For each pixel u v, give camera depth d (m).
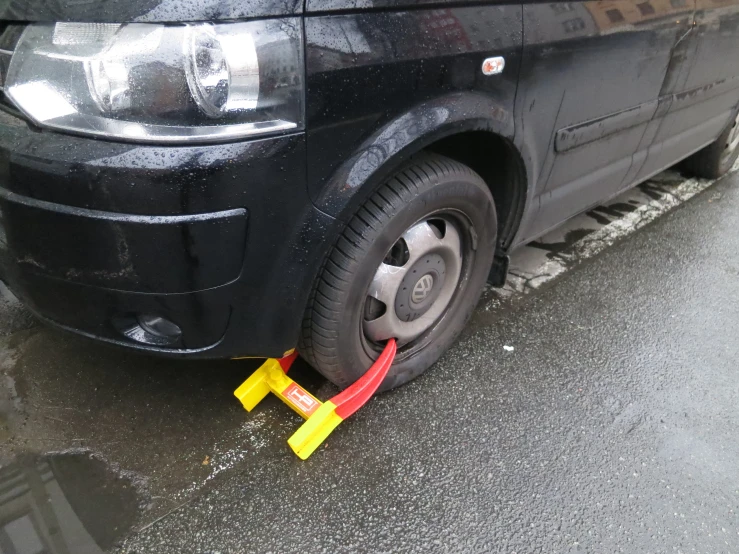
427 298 2.08
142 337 1.56
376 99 1.46
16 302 2.47
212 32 1.22
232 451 1.90
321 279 1.67
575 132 2.22
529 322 2.60
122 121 1.26
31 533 1.62
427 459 1.91
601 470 1.92
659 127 2.85
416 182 1.70
